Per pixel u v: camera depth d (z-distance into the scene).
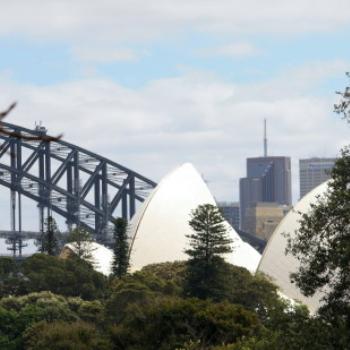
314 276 136.75
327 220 136.62
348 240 133.62
